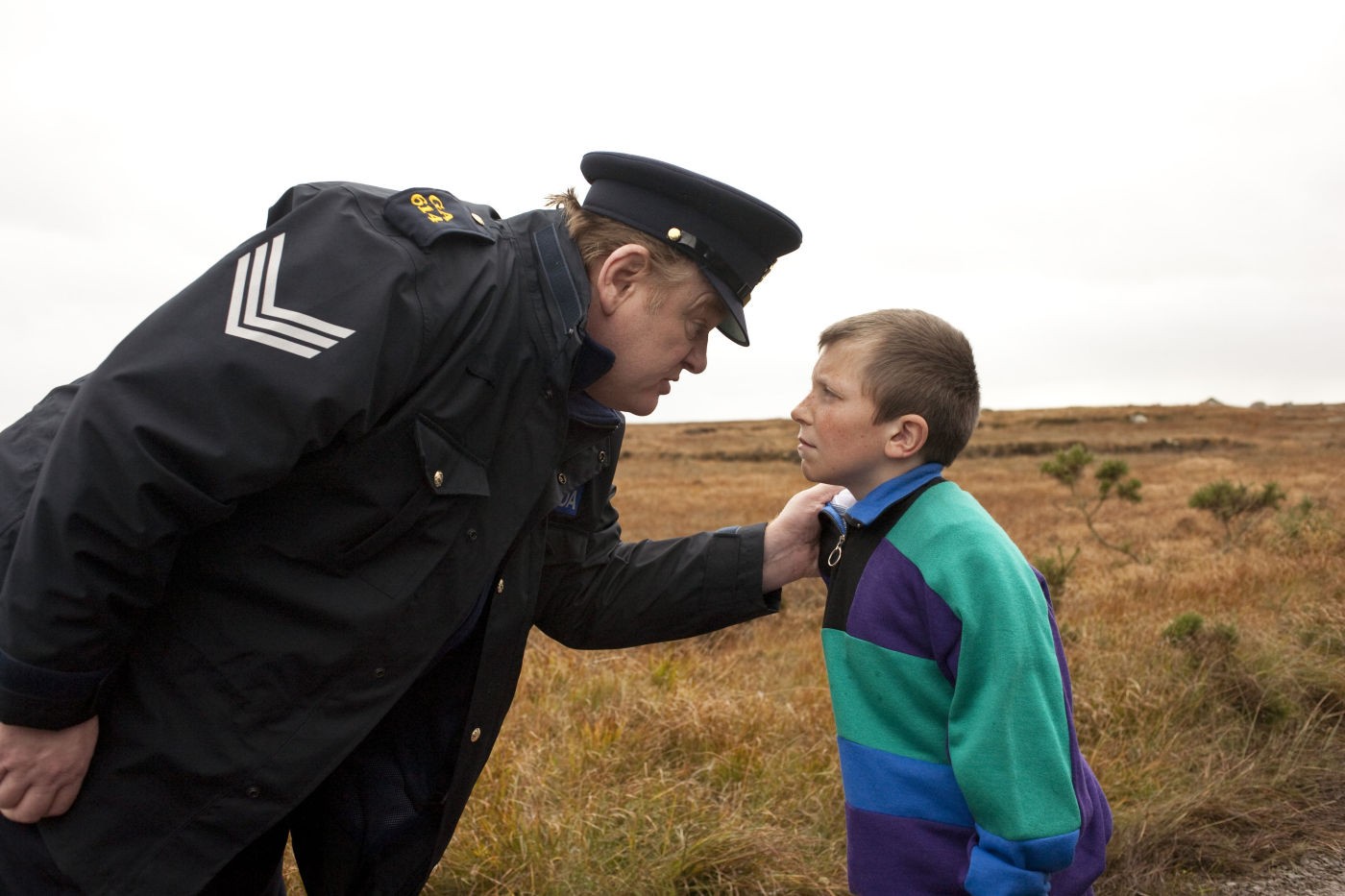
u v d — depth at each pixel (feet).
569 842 8.39
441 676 5.69
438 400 4.67
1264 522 35.06
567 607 6.70
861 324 5.55
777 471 149.59
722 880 8.00
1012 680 4.70
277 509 4.56
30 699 4.10
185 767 4.58
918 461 5.51
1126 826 9.04
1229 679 12.46
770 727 12.21
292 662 4.63
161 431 4.02
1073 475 38.42
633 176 5.13
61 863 4.52
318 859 5.80
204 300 4.26
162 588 4.28
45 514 3.98
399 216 4.77
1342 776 10.42
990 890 4.55
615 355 5.31
